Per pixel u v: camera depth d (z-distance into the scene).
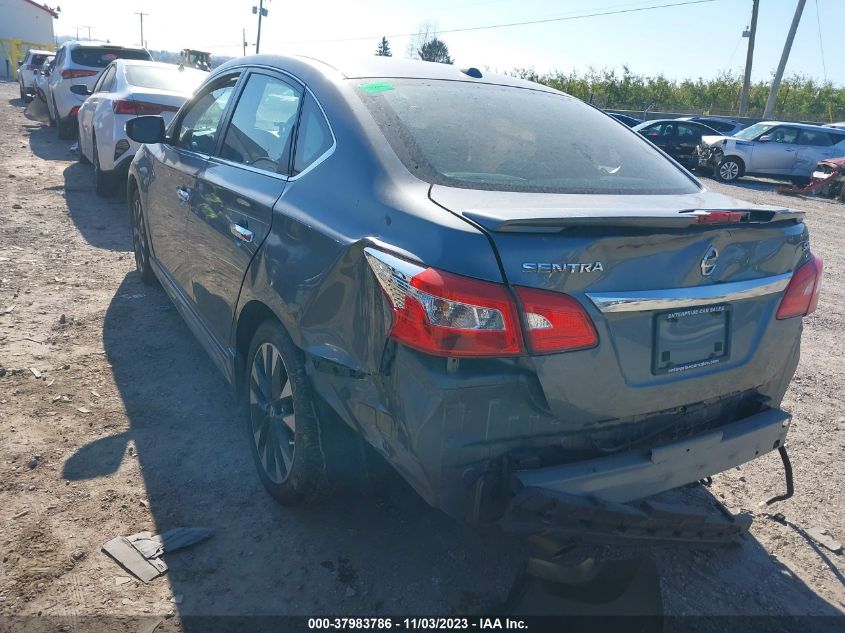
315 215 2.59
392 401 2.16
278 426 2.94
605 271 2.11
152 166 4.65
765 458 3.84
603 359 2.14
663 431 2.39
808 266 2.67
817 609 2.74
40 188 9.00
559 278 2.04
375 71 3.07
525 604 2.24
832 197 17.22
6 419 3.56
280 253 2.72
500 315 1.99
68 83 13.13
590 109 3.48
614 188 2.71
